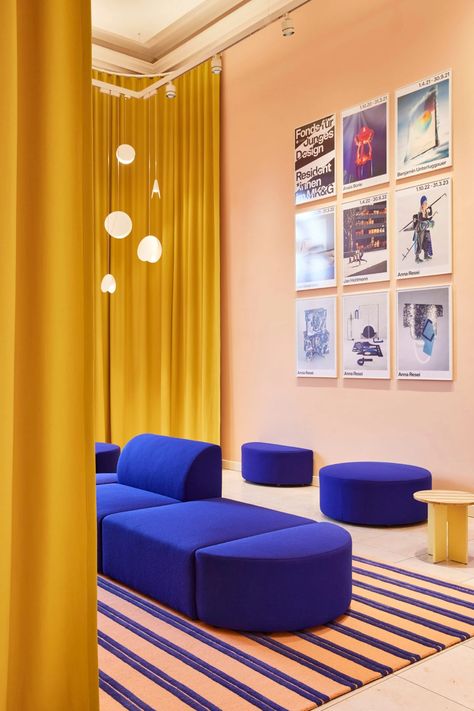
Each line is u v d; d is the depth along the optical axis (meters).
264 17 7.40
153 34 8.34
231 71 7.87
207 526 3.50
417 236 5.83
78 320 1.69
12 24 1.53
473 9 5.42
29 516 1.63
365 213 6.29
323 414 6.73
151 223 8.60
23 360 1.64
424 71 5.80
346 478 5.18
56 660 1.63
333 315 6.60
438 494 4.36
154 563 3.41
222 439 8.00
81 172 1.71
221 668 2.66
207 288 7.97
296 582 2.99
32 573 1.62
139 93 8.16
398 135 6.00
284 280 7.19
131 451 4.98
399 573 3.92
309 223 6.87
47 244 1.63
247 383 7.65
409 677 2.60
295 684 2.52
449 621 3.15
